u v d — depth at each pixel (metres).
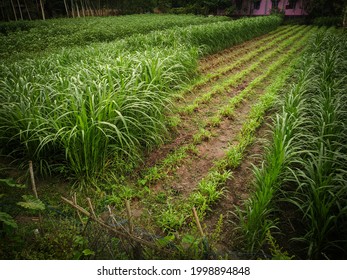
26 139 3.98
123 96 4.28
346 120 4.29
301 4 31.92
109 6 34.78
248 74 9.12
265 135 5.23
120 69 5.56
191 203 3.49
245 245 2.90
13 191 3.51
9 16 27.61
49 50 9.73
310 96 5.40
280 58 11.48
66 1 31.53
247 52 12.55
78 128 3.74
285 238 3.07
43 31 14.03
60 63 6.77
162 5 36.50
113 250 2.56
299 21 30.42
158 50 7.91
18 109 3.95
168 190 3.79
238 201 3.63
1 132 4.15
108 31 13.26
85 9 33.62
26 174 3.75
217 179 3.90
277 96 6.68
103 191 3.67
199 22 21.67
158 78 5.83
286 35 18.67
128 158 4.23
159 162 4.38
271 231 3.15
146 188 3.75
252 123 5.54
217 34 11.76
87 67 5.78
